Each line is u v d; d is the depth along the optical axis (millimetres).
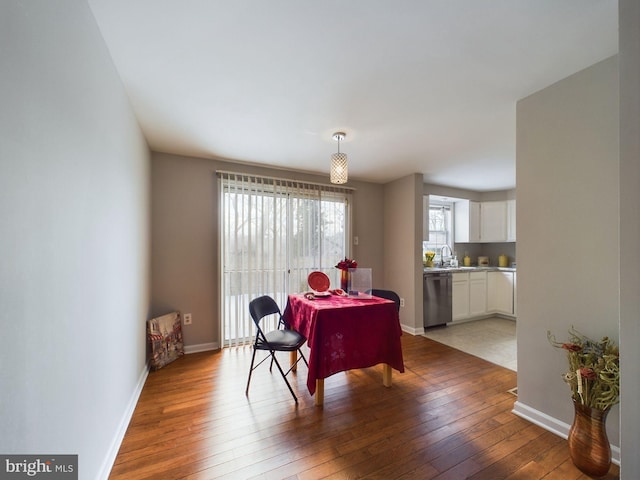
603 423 1395
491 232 5004
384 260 4395
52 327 895
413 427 1802
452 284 4266
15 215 715
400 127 2400
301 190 3703
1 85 658
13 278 708
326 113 2148
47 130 863
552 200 1755
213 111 2109
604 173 1533
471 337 3703
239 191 3334
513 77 1697
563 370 1699
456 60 1543
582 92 1623
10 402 697
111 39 1372
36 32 803
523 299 1901
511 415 1932
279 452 1578
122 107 1738
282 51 1468
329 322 2020
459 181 4367
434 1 1156
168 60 1538
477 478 1404
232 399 2137
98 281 1310
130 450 1592
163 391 2254
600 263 1546
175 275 3047
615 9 1189
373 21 1264
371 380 2465
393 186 4223
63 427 966
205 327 3184
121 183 1721
